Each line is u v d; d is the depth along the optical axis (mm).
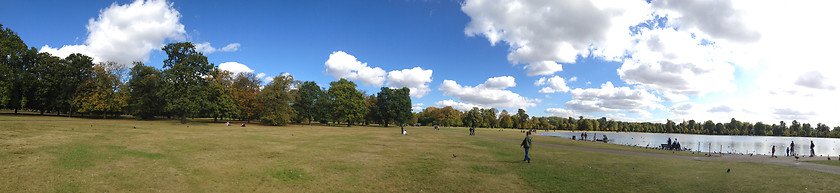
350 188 12227
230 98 63094
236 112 64125
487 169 16641
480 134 60906
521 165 18141
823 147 78312
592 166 17875
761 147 72312
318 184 12633
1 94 46750
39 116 50750
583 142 45719
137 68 63438
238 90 69125
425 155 22297
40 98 54188
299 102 78375
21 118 39875
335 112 81812
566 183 13242
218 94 60000
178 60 56406
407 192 11836
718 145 79438
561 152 26406
